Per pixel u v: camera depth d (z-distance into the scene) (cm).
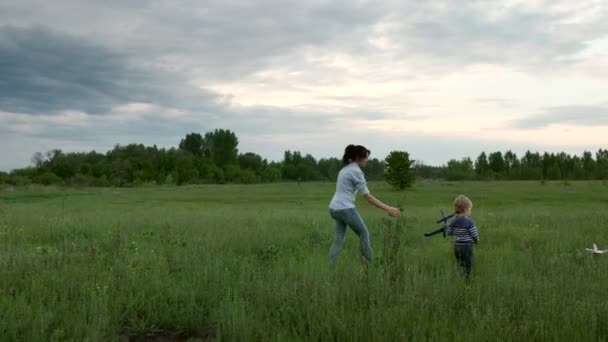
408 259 827
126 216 1880
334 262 790
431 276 652
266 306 549
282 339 439
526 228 1380
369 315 480
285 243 1080
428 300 536
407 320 478
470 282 645
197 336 509
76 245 978
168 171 11338
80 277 641
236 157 14000
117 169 10456
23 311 501
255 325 473
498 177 12438
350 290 575
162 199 4488
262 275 663
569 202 3825
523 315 504
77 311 519
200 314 531
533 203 3725
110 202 3809
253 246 1030
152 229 1348
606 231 1274
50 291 585
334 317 475
